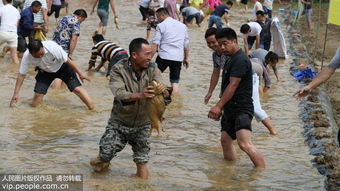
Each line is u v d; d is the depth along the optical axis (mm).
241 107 7734
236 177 7461
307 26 26031
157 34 11984
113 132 7000
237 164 8039
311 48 20453
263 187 7098
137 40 6668
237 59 7594
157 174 7402
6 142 8547
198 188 6930
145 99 6762
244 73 7566
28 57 10258
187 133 9641
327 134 9484
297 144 9258
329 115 11055
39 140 8773
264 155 8578
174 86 12352
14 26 14617
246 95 7707
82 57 16047
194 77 14453
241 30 15531
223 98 7562
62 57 10258
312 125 10227
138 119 6902
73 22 12867
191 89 13117
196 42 20203
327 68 7309
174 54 12016
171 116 10711
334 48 20781
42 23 17125
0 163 7512
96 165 7254
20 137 8875
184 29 12211
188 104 11695
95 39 13805
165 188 6840
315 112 11039
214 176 7465
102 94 12086
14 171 7203
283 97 12664
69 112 10555
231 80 7559
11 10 14602
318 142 9156
